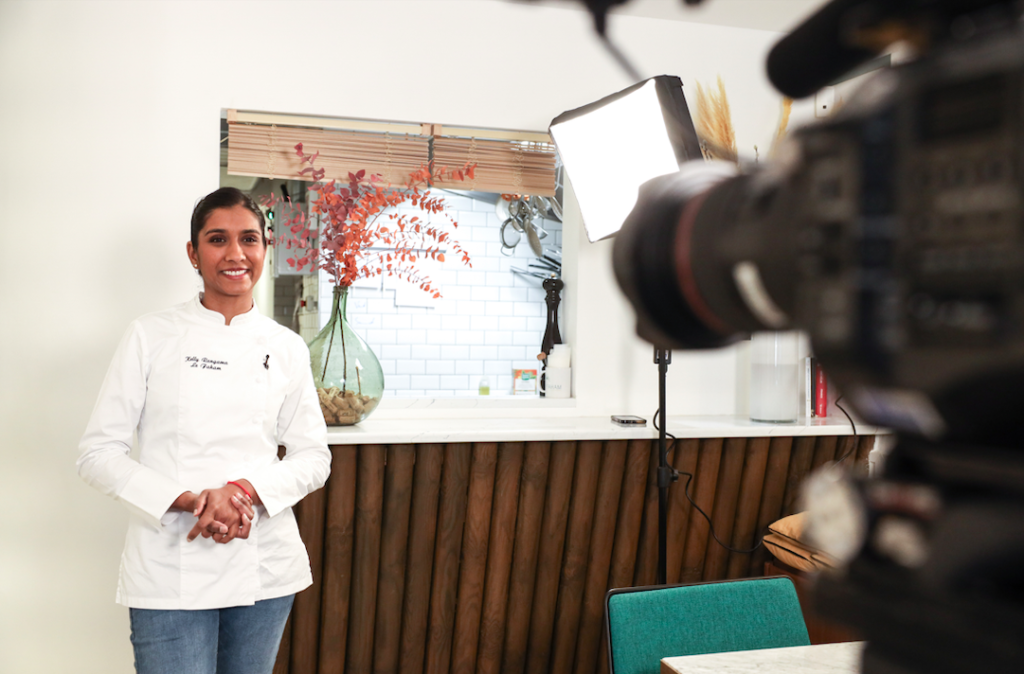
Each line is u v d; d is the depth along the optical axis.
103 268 2.53
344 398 2.51
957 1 0.25
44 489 2.49
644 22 2.98
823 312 0.24
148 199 2.56
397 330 4.34
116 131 2.54
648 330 0.34
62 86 2.51
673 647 1.69
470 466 2.56
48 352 2.49
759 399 2.90
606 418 2.93
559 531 2.66
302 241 2.61
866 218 0.24
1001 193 0.21
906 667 0.25
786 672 1.44
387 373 4.34
